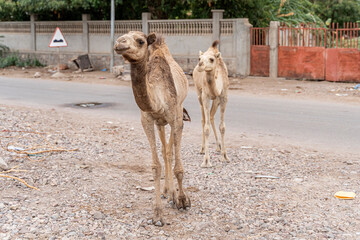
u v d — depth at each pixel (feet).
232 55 69.05
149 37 15.30
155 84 16.92
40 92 54.90
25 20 100.78
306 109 42.39
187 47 73.00
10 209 17.63
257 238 15.57
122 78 68.69
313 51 62.54
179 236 15.92
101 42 82.74
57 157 25.22
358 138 30.42
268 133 32.37
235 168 24.11
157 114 17.33
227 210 18.20
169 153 19.47
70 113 40.11
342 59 60.34
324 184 21.18
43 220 16.74
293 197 19.49
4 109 40.29
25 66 91.66
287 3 90.22
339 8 115.96
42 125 33.73
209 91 24.44
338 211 17.84
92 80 69.05
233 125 35.32
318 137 30.91
